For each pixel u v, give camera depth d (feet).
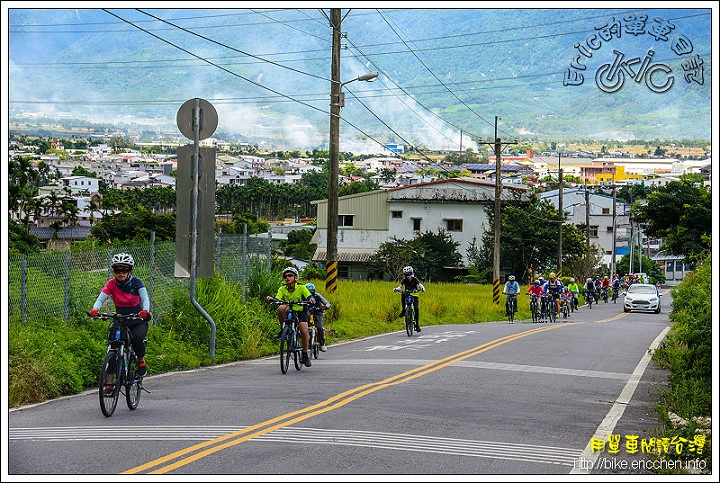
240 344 59.57
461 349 64.39
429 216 239.71
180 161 55.77
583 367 55.06
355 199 245.45
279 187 519.60
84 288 51.93
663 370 54.54
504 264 234.79
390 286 143.02
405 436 30.78
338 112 93.50
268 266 74.54
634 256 349.41
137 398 36.58
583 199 319.06
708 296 48.01
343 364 54.34
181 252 56.08
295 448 28.43
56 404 38.17
